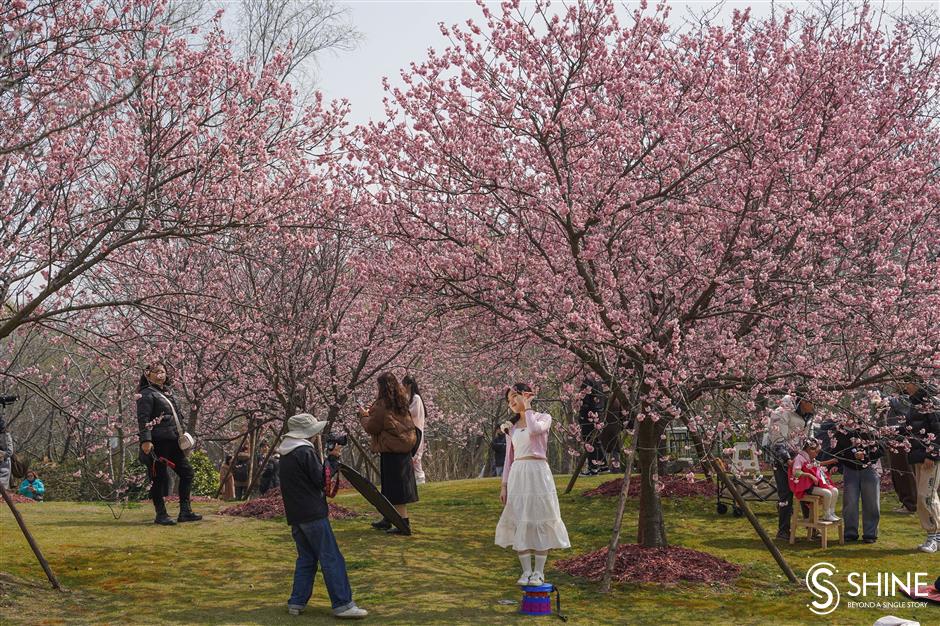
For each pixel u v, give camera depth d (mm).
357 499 14328
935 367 8797
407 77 10312
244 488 20000
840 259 10227
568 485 14555
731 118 9492
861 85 11820
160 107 9367
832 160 9961
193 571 8664
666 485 13820
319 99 11266
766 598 8078
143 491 15695
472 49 9727
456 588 8383
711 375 8836
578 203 9258
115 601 7465
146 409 11047
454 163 9984
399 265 10180
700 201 9984
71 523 11156
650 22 10133
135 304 8445
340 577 7137
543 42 9602
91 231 9828
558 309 9258
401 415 11117
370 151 10344
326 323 15500
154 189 8867
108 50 9586
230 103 10109
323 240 14711
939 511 10000
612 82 9609
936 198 10555
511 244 9945
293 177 9867
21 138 8969
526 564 7820
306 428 7383
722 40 10469
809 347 10258
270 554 9578
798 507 10578
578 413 14062
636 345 8836
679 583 8562
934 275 9625
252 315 14086
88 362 17141
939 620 7348
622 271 10180
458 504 13992
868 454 10461
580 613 7516
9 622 6609
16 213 9242
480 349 11328
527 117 9633
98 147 10078
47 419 21781
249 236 9234
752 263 9203
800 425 10633
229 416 20469
